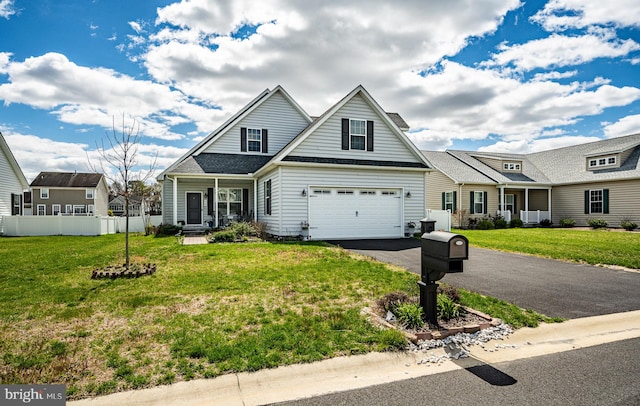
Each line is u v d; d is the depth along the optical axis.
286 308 4.92
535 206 25.61
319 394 2.84
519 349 3.79
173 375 3.05
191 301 5.26
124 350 3.56
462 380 3.08
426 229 4.53
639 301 5.52
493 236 15.65
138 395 2.78
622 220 20.22
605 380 3.06
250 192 18.92
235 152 18.33
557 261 9.20
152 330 4.09
